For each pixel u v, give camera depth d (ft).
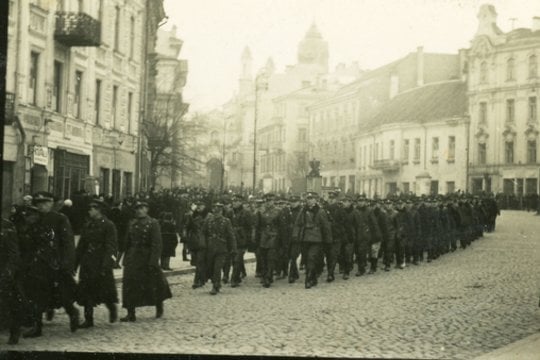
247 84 369.09
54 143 89.81
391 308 45.11
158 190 131.95
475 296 50.47
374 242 67.62
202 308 45.16
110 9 109.81
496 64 221.25
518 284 57.31
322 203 63.52
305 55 350.64
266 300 49.06
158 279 40.40
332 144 300.40
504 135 217.97
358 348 32.83
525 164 212.23
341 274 67.00
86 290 37.63
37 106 85.35
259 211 61.77
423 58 274.16
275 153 326.85
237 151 324.19
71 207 71.92
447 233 83.35
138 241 40.16
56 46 90.68
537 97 210.79
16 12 79.56
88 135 101.60
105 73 108.58
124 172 119.55
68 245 35.42
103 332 36.47
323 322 39.83
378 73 278.87
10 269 32.83
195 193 113.80
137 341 34.19
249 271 70.64
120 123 117.29
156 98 151.94
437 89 251.60
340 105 295.28
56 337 35.01
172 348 32.58
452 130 229.66
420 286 56.70
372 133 262.67
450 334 36.40
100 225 38.01
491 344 34.04
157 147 144.15
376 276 65.21
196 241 65.77
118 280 56.80
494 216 122.31
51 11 88.69
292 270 60.23
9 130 77.77
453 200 92.07
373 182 264.52
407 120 243.40
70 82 95.25
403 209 72.84
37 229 35.01
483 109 224.53
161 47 181.88
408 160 243.60
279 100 337.93
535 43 210.79
